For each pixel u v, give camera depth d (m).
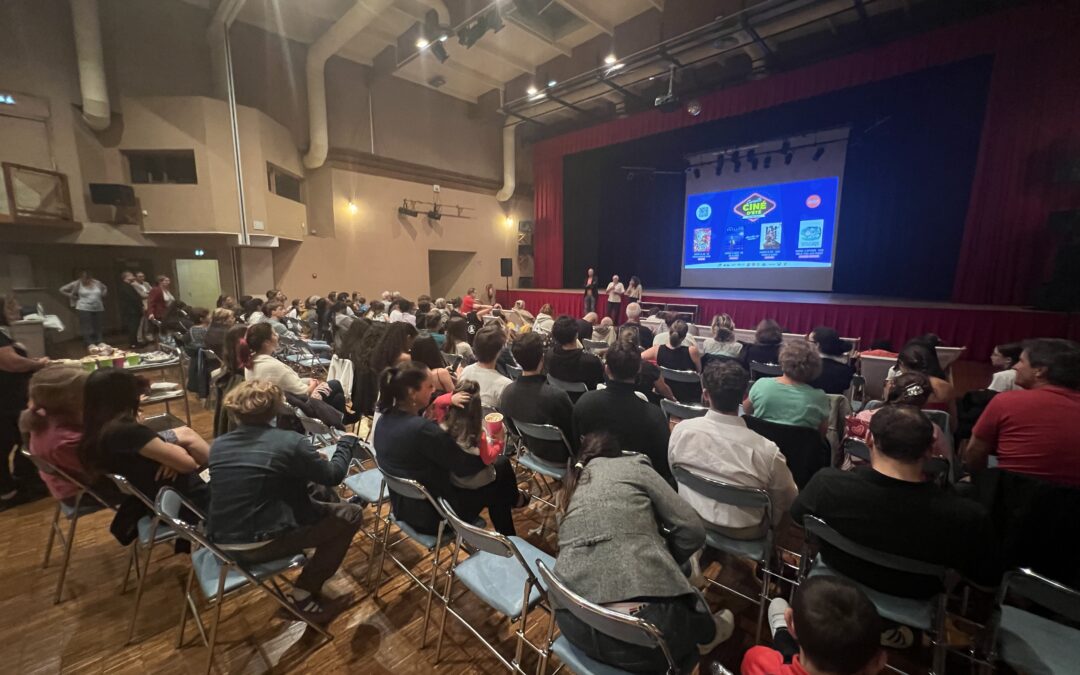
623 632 1.04
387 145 10.88
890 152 8.46
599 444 1.39
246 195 8.40
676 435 1.81
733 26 6.91
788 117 8.98
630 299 9.74
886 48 6.84
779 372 3.38
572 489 1.33
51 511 2.77
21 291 7.58
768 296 8.89
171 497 1.56
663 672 1.12
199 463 1.90
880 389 3.68
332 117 9.96
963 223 7.72
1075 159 5.57
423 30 8.33
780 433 2.06
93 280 7.04
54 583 2.13
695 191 11.32
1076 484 1.48
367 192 10.52
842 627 0.79
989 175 6.40
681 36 7.36
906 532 1.25
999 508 1.56
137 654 1.74
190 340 4.75
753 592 2.03
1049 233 5.66
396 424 1.78
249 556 1.60
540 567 1.17
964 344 5.97
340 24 8.23
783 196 9.98
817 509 1.39
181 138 7.88
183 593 2.08
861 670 0.80
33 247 7.78
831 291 9.49
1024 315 5.53
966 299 6.78
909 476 1.27
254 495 1.57
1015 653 1.24
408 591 2.10
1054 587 1.15
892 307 6.51
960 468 2.29
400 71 10.58
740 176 10.59
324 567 1.85
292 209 9.48
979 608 1.91
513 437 2.98
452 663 1.72
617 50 8.72
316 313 7.13
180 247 8.48
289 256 9.53
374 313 6.10
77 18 7.01
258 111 8.48
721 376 1.70
